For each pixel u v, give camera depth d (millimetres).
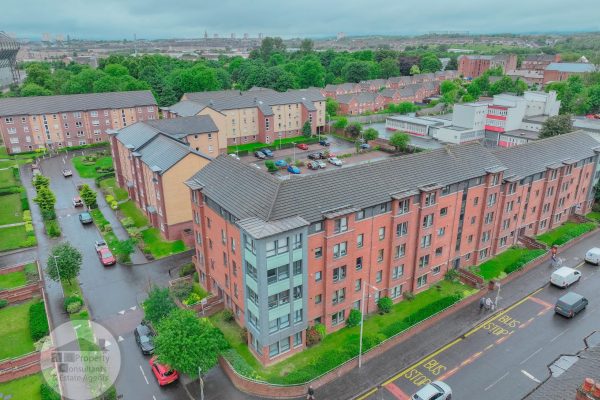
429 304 52656
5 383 40625
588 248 67250
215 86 163875
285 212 41125
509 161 63250
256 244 38062
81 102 120500
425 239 53250
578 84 159750
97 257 63719
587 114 145375
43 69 186125
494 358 44812
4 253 64500
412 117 151625
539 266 62188
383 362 44438
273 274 40031
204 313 50594
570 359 43969
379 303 51344
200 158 67688
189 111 112250
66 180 96188
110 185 92062
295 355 44562
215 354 39969
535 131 123375
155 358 41969
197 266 56781
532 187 65562
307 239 41281
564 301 51469
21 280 57500
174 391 40406
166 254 64562
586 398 25609
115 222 75188
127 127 88062
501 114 123125
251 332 43250
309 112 135625
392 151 122625
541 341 47219
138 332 46344
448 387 39656
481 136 128500
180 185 66812
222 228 47531
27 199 82750
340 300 47094
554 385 32438
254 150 120875
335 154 119438
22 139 113812
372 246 48344
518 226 66312
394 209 48188
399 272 52344
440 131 130000
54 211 78688
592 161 76000
